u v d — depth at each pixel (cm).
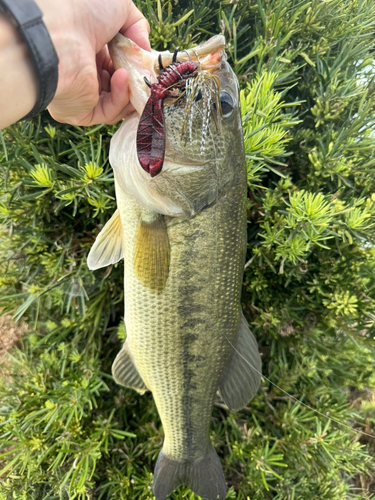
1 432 52
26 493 50
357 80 54
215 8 51
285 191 50
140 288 37
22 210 49
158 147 30
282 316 55
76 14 28
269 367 62
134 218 36
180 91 29
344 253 52
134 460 57
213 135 31
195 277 36
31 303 54
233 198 35
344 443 54
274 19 47
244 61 47
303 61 53
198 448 47
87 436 52
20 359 58
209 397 44
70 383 50
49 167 46
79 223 56
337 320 54
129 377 46
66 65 28
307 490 56
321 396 58
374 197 47
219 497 49
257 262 54
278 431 57
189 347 39
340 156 48
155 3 48
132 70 31
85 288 55
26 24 24
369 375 59
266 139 41
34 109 27
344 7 54
